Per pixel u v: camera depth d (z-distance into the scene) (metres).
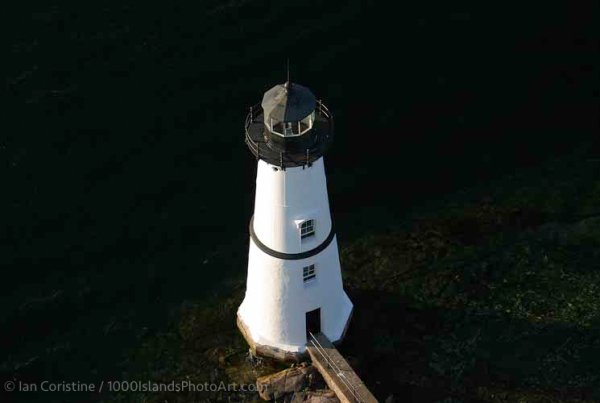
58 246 46.28
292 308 39.22
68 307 44.34
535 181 49.09
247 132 35.75
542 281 44.09
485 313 42.94
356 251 46.34
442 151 50.62
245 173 48.97
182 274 45.66
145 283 45.28
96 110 50.94
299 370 40.28
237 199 48.16
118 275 45.53
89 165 48.97
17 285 45.00
